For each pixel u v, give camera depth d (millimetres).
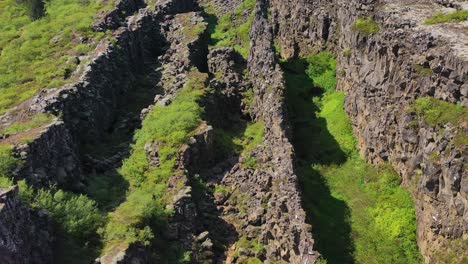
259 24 42625
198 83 38031
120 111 38375
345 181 31578
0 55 43969
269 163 30234
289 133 31719
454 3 31125
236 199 29391
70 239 22359
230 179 30953
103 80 37094
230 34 56469
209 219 27891
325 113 38719
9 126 29766
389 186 29500
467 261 21375
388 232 27219
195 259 24828
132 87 41656
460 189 22453
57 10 54219
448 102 24844
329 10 44250
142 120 35969
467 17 28281
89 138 32531
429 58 26344
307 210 27031
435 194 24516
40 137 26188
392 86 29688
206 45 48781
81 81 34438
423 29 27891
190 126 32344
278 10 52469
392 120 29531
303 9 47062
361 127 33688
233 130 37000
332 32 43906
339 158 33562
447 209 23391
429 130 25141
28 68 39719
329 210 29141
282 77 36406
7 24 52219
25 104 32375
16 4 58500
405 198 28078
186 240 25516
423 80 26562
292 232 23969
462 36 26203
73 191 27234
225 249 26406
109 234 23031
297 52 48000
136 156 31234
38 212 21484
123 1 52875
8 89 35969
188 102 34688
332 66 43438
